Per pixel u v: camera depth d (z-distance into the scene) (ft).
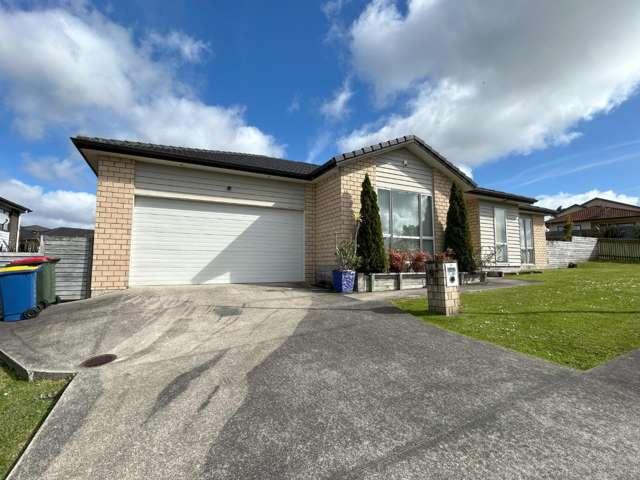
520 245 48.24
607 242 65.21
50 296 20.12
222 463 5.50
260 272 29.30
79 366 10.52
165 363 10.50
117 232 23.32
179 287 24.49
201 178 27.09
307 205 31.68
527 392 7.92
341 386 8.51
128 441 6.25
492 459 5.41
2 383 9.93
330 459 5.54
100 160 23.29
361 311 17.22
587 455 5.48
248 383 8.80
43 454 5.89
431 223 33.04
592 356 10.27
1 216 62.59
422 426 6.52
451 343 11.85
